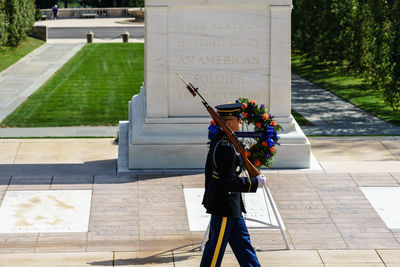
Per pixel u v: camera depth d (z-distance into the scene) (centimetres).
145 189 960
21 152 1195
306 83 2681
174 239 794
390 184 988
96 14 6162
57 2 7712
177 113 1069
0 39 3161
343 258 740
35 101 2156
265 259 735
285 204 905
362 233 813
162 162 1059
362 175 1029
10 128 1709
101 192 944
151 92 1050
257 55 1055
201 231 820
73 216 855
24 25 3616
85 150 1232
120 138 1209
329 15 2517
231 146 623
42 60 3281
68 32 4772
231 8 1038
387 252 758
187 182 994
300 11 2947
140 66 3112
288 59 1054
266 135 780
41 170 1041
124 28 5081
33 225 823
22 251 746
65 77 2738
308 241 789
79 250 754
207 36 1045
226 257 741
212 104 1068
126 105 2083
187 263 722
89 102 2138
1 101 2158
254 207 892
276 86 1060
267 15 1043
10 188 946
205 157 1060
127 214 866
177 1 1021
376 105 2106
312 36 2842
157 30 1030
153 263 721
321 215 869
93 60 3297
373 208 894
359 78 2520
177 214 870
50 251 747
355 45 2303
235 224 640
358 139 1334
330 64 2680
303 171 1045
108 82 2603
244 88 1065
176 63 1049
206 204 641
